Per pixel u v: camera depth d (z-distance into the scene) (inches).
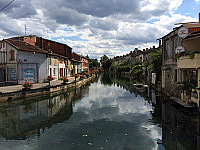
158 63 807.1
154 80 857.5
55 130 294.7
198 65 370.6
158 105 472.4
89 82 1294.3
